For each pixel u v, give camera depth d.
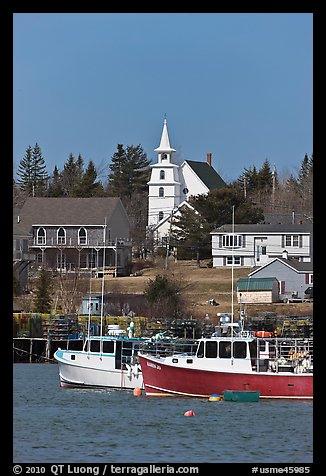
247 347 108.31
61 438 84.44
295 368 108.62
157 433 87.19
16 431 87.69
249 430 88.62
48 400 109.94
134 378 117.81
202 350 109.19
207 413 98.81
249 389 107.62
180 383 109.69
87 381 119.62
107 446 80.88
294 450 79.56
